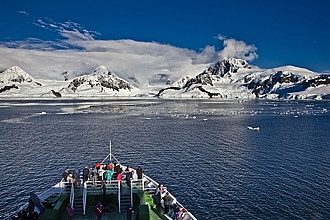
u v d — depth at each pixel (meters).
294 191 42.03
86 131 97.31
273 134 92.31
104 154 64.25
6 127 106.25
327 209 36.53
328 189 42.75
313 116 158.25
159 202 29.83
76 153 65.00
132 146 72.44
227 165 55.03
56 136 86.94
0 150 67.50
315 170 51.81
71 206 28.00
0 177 48.19
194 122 125.06
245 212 35.69
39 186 44.38
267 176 48.53
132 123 120.00
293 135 90.31
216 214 35.16
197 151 66.94
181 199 39.31
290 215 35.03
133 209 28.48
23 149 68.75
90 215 28.22
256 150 67.94
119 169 34.62
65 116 148.88
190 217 27.94
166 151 66.88
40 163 56.75
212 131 98.31
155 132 95.56
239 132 96.31
